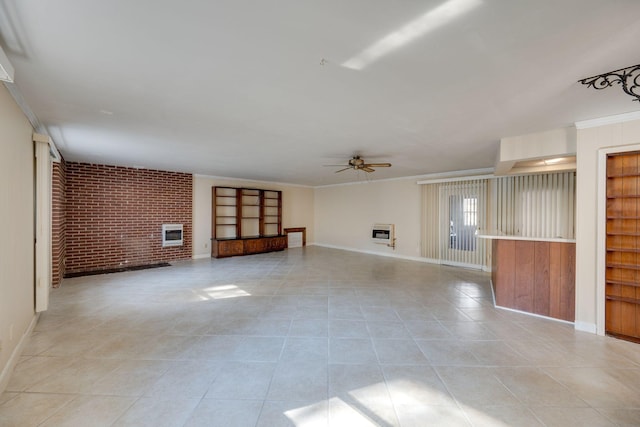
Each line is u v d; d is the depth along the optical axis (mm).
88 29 1571
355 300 4164
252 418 1772
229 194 8359
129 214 6516
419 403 1926
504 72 2035
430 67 1971
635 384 2148
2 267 2102
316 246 10203
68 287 4770
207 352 2604
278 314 3578
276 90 2367
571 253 3338
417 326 3234
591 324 3084
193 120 3121
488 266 6230
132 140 4008
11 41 1678
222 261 7254
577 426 1719
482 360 2496
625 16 1420
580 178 3135
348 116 2973
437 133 3600
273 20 1489
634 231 2895
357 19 1476
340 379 2195
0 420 1729
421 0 1330
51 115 2957
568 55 1806
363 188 8961
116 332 3021
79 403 1895
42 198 3125
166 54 1835
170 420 1748
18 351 2434
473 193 6516
